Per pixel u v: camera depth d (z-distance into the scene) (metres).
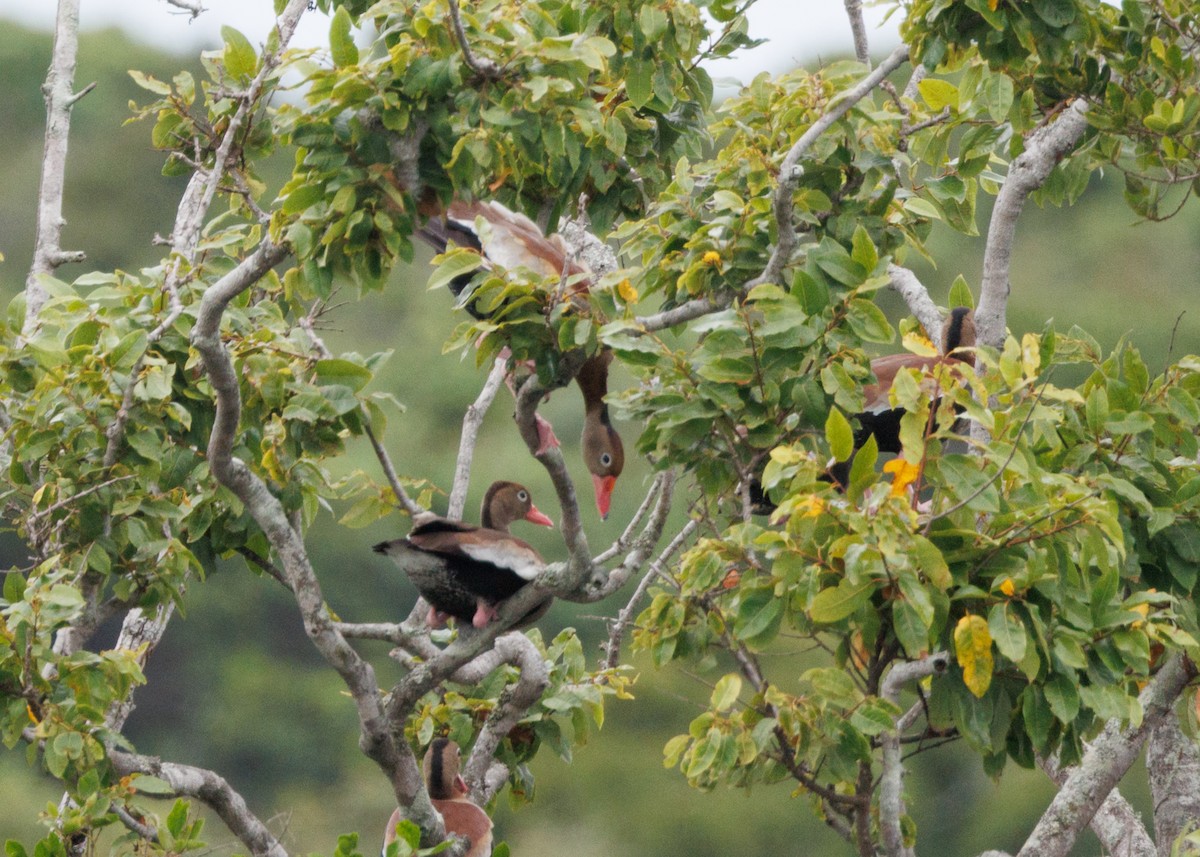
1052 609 8.66
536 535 31.58
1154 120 11.65
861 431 11.73
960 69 11.38
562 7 11.05
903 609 8.33
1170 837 12.78
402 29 8.81
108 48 43.38
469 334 8.86
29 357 11.77
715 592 9.73
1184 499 10.34
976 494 8.38
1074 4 10.51
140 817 10.85
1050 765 13.05
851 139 10.50
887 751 9.13
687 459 9.51
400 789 9.96
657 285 10.84
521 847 29.33
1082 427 10.51
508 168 9.30
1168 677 11.48
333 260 8.90
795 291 9.16
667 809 29.41
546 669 11.88
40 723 10.26
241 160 12.76
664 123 12.15
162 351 11.41
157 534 11.76
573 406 33.81
